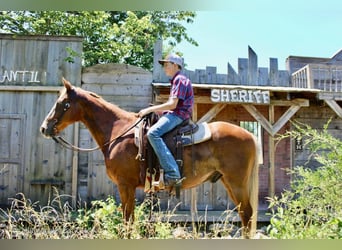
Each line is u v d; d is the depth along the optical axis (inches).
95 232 122.2
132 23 406.0
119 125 152.1
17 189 268.5
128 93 287.3
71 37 283.4
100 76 285.7
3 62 276.1
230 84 329.1
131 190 146.3
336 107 280.8
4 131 271.9
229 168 151.6
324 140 117.5
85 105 154.3
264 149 345.4
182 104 146.4
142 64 455.5
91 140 279.0
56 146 274.8
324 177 108.2
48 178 271.6
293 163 326.3
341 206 106.0
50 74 279.4
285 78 338.6
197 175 149.9
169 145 144.9
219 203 291.0
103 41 396.8
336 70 310.7
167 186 142.0
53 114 152.3
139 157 141.9
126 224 127.6
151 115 148.1
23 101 275.4
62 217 152.1
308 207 115.4
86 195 274.5
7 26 377.1
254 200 154.1
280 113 341.1
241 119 334.0
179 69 149.0
